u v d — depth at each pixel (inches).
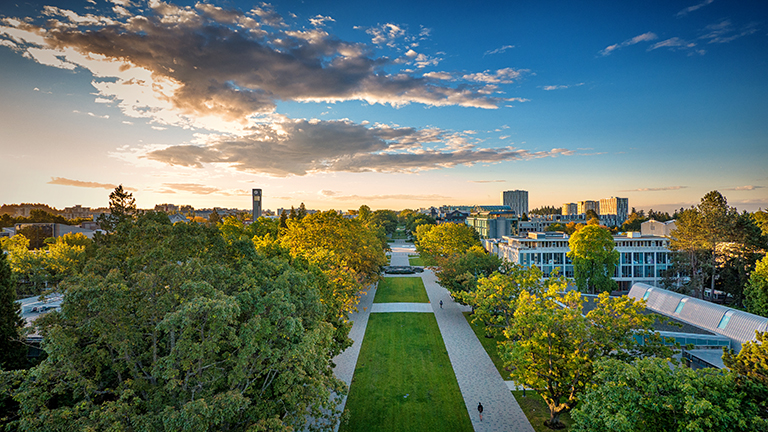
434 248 4286.4
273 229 4082.2
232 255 1173.7
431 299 3004.4
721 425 636.7
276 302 864.9
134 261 837.8
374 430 1220.5
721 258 2578.7
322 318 1218.0
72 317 748.0
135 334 778.2
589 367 1012.5
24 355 1232.8
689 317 1728.6
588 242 2696.9
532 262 3366.1
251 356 881.5
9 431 770.8
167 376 680.4
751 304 1993.1
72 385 719.1
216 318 755.4
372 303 2883.9
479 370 1669.5
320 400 925.2
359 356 1829.5
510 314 1499.8
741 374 740.7
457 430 1220.5
